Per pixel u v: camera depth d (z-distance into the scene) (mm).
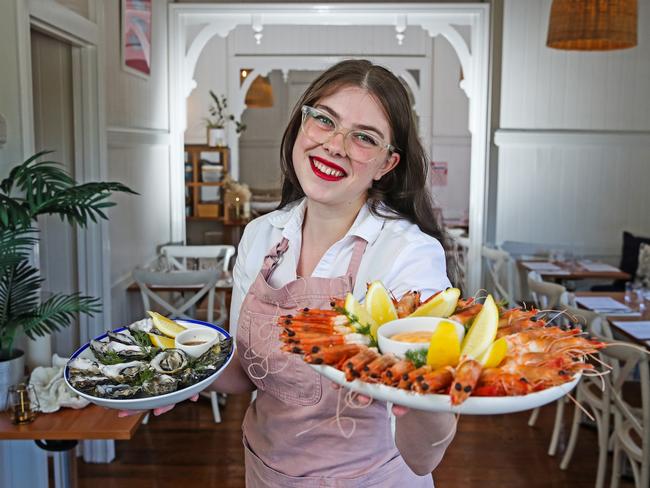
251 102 9719
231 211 8203
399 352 960
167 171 5816
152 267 5207
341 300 1130
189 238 8492
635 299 4293
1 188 2406
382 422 1432
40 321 2473
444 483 3527
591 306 4078
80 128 3693
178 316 4375
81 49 3643
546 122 5773
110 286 4000
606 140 5766
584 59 5715
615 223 5875
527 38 5688
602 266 5457
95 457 3766
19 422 2314
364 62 1394
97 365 1271
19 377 2463
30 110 2703
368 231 1457
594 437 4090
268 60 9547
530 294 5477
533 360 914
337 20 5660
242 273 1664
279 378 1447
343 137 1331
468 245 5887
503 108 5754
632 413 3197
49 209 2445
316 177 1370
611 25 4227
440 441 1074
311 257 1542
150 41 5156
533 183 5848
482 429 4215
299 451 1456
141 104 4973
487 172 5801
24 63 2654
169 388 1205
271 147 11383
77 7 3455
